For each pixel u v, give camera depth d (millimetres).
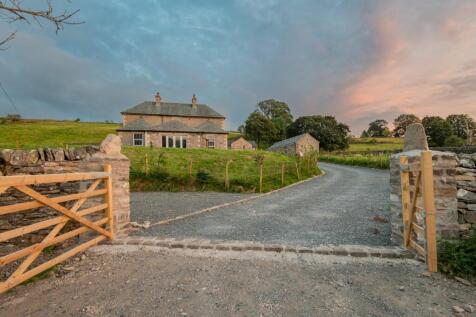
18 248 5211
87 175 4008
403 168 4180
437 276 3258
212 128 31781
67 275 3447
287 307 2652
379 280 3197
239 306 2676
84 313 2582
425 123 55219
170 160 15852
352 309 2607
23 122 54375
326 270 3494
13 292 3045
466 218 4070
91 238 4660
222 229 5832
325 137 54438
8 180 2639
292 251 4141
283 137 67250
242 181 12633
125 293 2959
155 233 5535
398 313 2533
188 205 8719
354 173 20250
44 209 5434
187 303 2736
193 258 3951
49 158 5688
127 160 5359
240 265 3688
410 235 4074
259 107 75125
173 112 36406
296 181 14969
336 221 6406
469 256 3359
